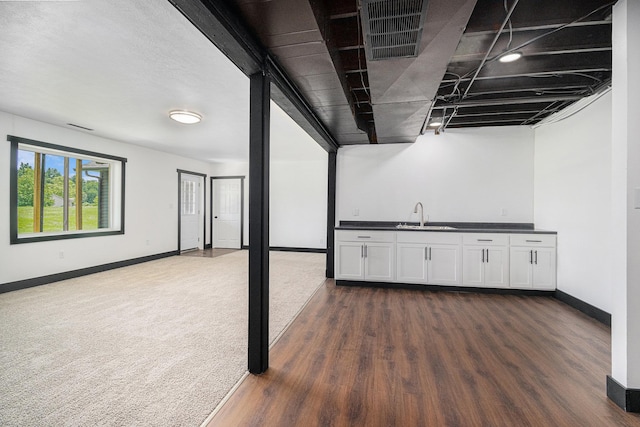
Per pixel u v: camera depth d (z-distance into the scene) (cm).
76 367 207
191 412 162
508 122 427
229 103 346
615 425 154
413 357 224
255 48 186
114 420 155
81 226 518
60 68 261
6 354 225
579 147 335
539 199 421
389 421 156
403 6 151
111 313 313
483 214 450
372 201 484
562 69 258
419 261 413
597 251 305
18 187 425
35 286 418
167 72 269
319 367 210
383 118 335
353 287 427
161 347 238
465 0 146
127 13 186
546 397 177
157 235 642
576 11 192
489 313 321
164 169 659
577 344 246
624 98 168
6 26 199
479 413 162
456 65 259
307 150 634
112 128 455
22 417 157
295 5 154
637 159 166
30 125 410
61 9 182
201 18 146
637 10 165
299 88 256
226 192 821
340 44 221
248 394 179
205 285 429
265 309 208
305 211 768
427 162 468
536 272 385
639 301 165
